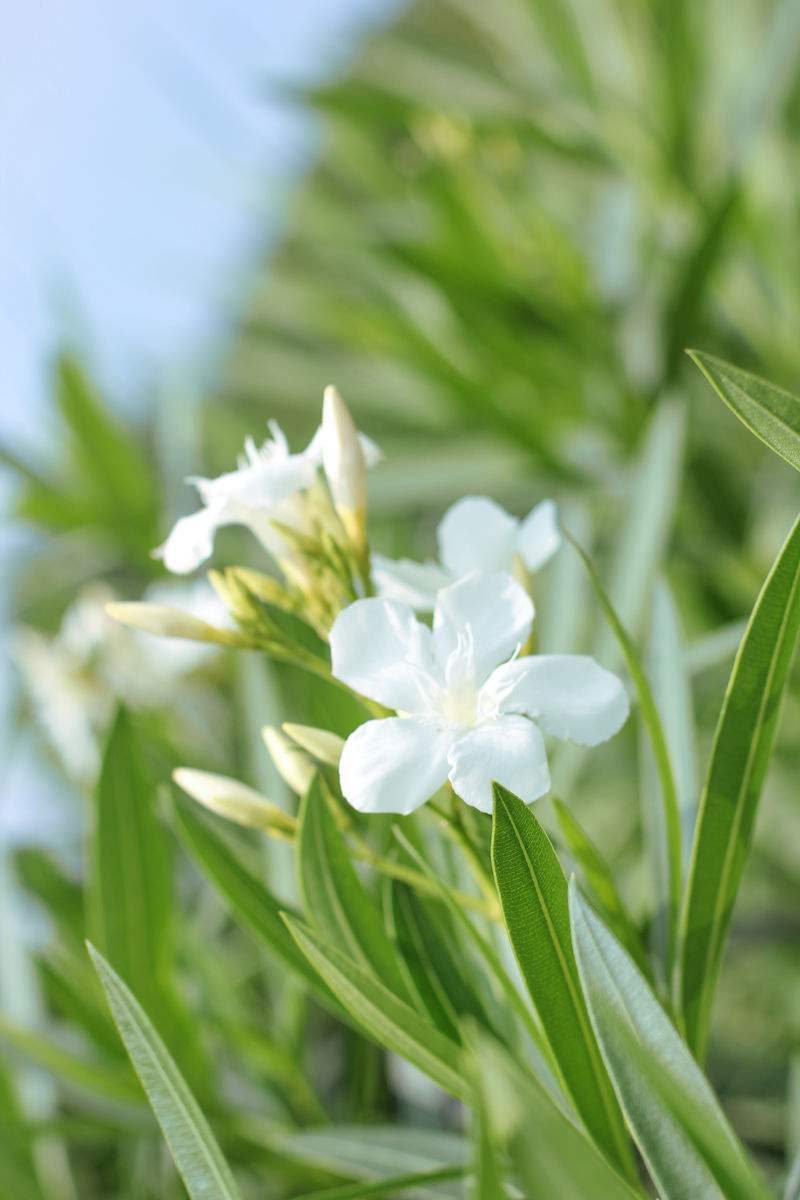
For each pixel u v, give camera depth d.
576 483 0.85
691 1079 0.42
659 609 0.52
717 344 0.83
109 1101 0.56
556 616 0.61
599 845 0.82
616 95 0.93
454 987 0.48
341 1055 0.62
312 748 0.47
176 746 0.67
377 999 0.44
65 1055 0.55
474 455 0.87
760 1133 0.64
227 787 0.49
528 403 0.87
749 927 0.61
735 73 0.95
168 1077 0.43
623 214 0.95
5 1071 0.58
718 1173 0.42
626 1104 0.43
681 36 0.91
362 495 0.48
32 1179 0.56
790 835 0.79
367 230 0.97
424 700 0.45
